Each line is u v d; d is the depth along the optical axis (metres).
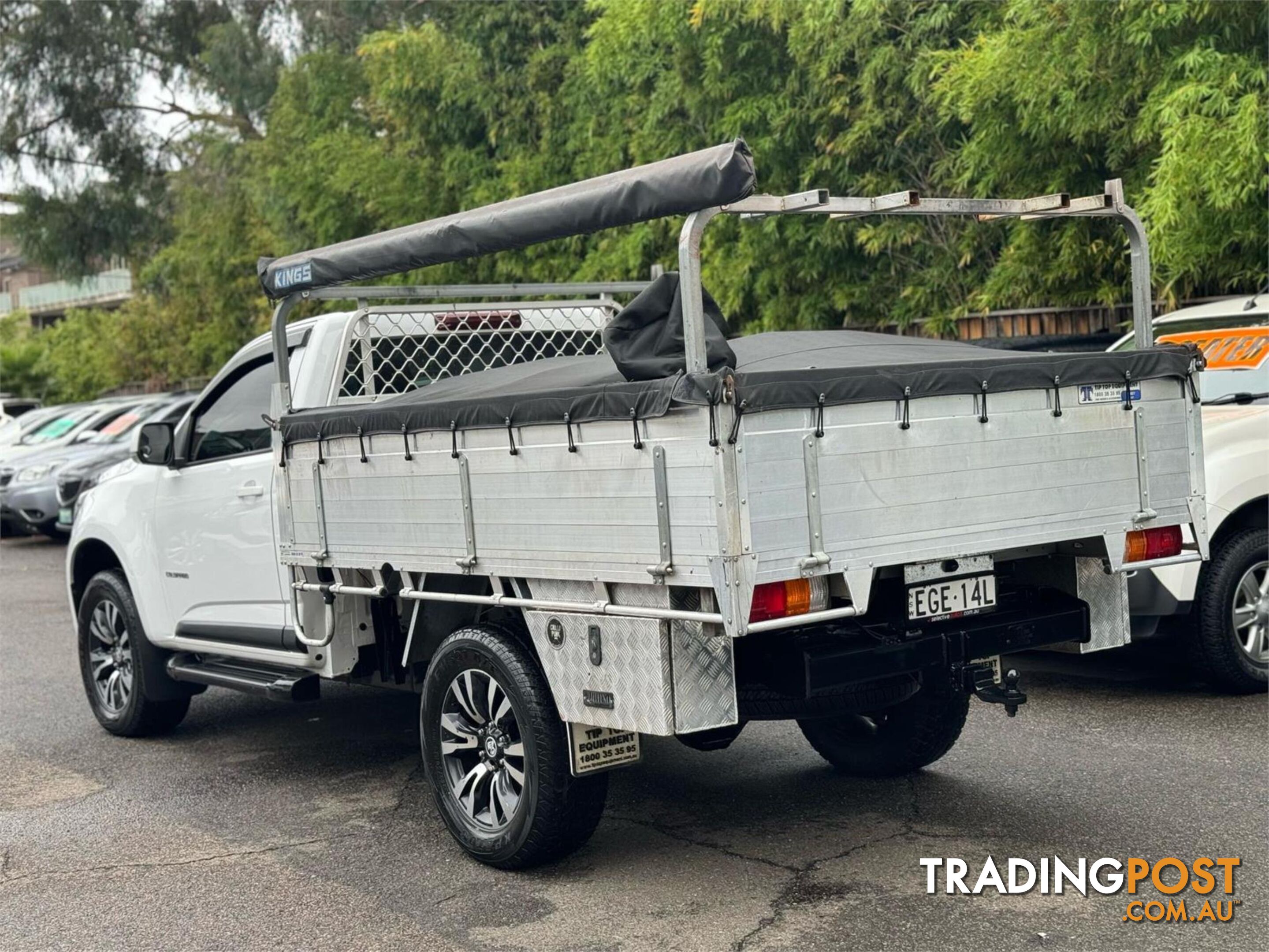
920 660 4.41
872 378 4.05
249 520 6.17
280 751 6.82
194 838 5.47
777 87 11.79
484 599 4.68
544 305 6.64
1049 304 10.70
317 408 5.67
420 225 4.92
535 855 4.67
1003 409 4.38
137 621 7.03
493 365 6.49
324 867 5.02
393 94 16.95
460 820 4.93
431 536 4.91
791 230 11.66
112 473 7.42
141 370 32.22
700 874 4.68
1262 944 3.89
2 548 17.52
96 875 5.07
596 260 14.01
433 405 4.79
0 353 38.81
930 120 11.01
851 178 11.59
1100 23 8.86
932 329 11.41
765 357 4.70
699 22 11.47
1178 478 4.87
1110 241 9.81
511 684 4.61
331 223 18.36
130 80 26.77
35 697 8.36
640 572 4.05
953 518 4.26
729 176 3.76
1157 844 4.71
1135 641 7.97
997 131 9.77
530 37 16.36
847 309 12.19
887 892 4.42
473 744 4.92
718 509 3.77
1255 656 6.68
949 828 5.02
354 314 6.03
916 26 10.86
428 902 4.58
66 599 12.52
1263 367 7.11
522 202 4.47
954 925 4.12
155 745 7.10
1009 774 5.64
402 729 7.20
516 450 4.47
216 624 6.47
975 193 10.63
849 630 4.46
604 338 4.25
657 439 3.95
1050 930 4.05
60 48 25.86
